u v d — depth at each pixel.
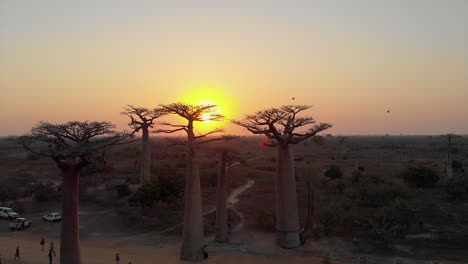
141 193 34.00
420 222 28.19
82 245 26.17
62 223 16.52
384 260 21.62
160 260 22.12
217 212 26.95
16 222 31.00
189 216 22.27
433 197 37.28
